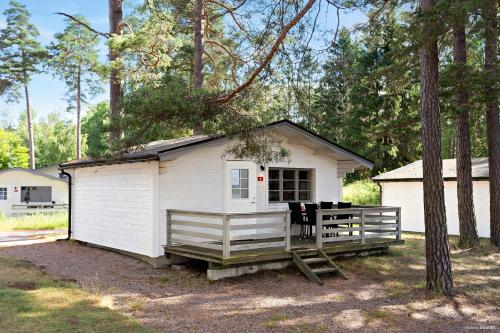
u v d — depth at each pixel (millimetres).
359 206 14242
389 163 32656
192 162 11664
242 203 12547
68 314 6965
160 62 19516
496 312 8344
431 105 9133
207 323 7168
